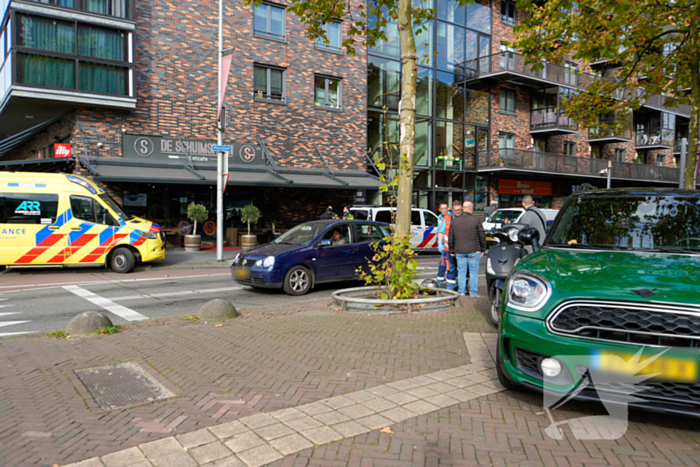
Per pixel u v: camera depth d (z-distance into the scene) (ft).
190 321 21.09
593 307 10.14
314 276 30.91
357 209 55.36
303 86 67.41
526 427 10.47
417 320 21.06
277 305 25.48
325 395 12.27
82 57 50.08
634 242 13.32
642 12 33.06
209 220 62.54
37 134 68.69
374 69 76.54
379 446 9.61
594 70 43.09
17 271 40.37
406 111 23.63
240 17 62.03
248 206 58.44
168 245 59.06
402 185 23.79
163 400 11.96
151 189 58.03
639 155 119.44
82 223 38.42
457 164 86.22
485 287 33.65
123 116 54.44
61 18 48.93
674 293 9.71
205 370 14.23
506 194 93.40
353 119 72.08
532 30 34.86
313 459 9.08
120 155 54.24
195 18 58.90
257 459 9.04
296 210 68.49
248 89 62.90
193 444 9.58
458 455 9.29
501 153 86.43
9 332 20.33
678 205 14.21
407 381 13.26
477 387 12.81
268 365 14.67
